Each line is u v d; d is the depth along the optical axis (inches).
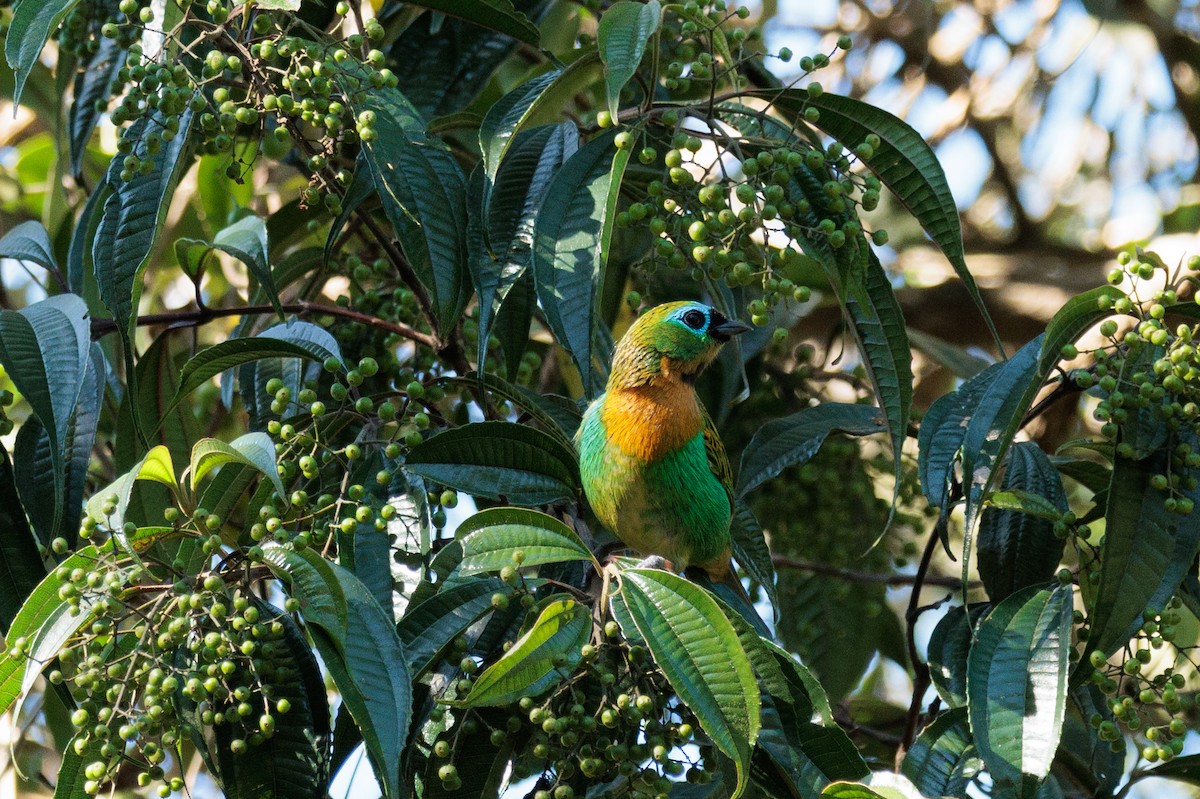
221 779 206.5
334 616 189.5
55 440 210.4
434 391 247.6
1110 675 242.2
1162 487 223.9
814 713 208.8
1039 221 475.8
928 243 472.1
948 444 243.8
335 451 224.8
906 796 189.6
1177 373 222.2
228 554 200.7
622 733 198.7
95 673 186.4
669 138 235.1
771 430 287.6
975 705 219.9
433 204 237.0
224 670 186.5
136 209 225.5
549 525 205.6
